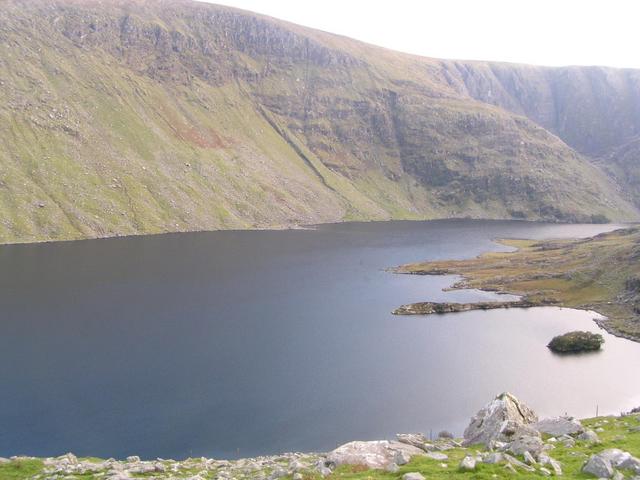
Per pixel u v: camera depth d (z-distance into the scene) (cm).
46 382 8306
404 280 18412
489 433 4056
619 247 18550
